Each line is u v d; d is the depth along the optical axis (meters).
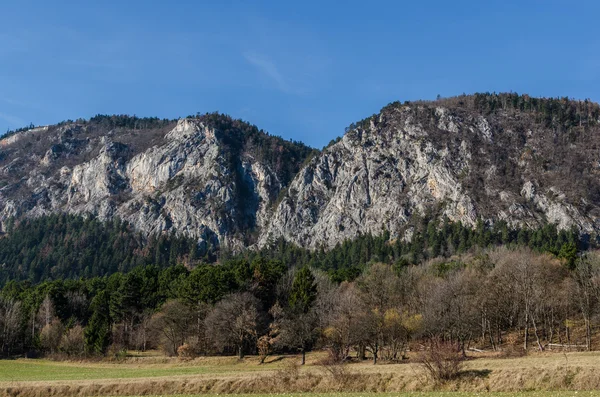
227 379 61.47
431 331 82.62
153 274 146.75
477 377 54.12
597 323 91.31
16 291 145.75
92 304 123.25
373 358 80.69
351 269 147.62
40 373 81.25
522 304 96.00
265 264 124.88
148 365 89.81
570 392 45.72
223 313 95.88
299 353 93.06
